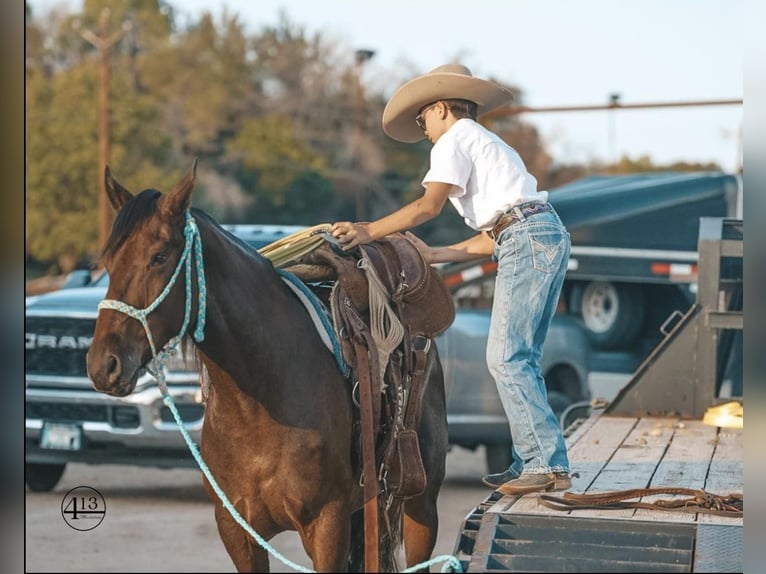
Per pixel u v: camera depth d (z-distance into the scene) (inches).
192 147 2596.0
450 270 574.2
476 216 251.1
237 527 231.5
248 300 222.8
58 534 429.7
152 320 205.3
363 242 249.1
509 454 529.7
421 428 271.6
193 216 217.5
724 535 209.3
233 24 2819.9
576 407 418.3
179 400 457.7
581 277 686.5
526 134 2925.7
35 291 1402.6
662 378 381.1
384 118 269.4
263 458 223.6
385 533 250.2
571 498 232.1
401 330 250.2
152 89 2691.9
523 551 214.2
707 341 378.0
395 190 2647.6
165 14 2822.3
